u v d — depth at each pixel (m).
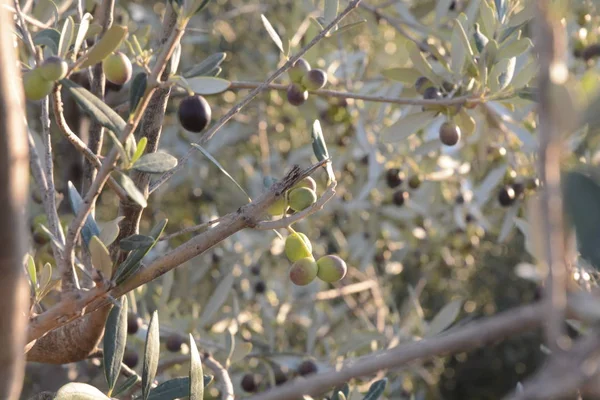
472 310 2.81
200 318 1.22
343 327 1.53
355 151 1.65
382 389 0.88
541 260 0.48
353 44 1.97
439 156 1.52
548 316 0.41
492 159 1.50
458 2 1.50
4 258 0.51
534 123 1.29
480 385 3.17
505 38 1.04
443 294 2.67
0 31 0.51
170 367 1.14
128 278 0.72
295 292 1.74
